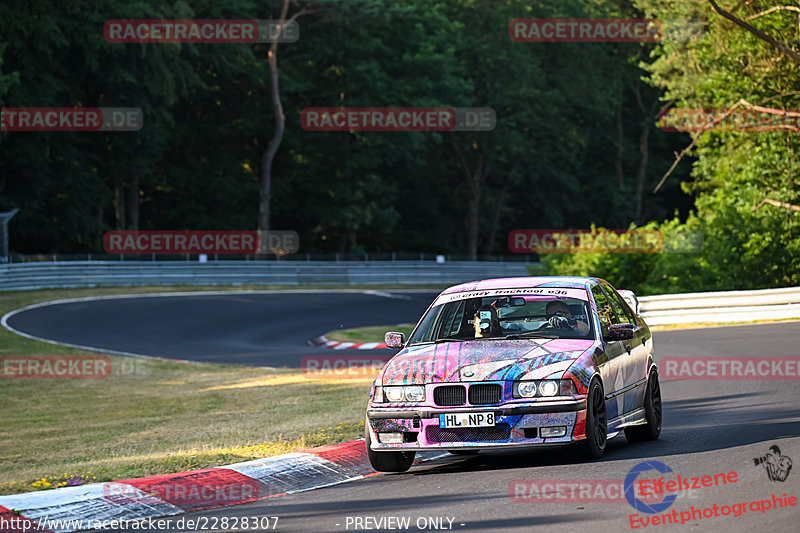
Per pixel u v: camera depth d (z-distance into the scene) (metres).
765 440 36.53
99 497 30.12
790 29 134.00
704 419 44.88
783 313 107.25
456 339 36.88
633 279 133.25
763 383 57.97
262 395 71.50
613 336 36.84
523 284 39.16
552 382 32.72
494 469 34.19
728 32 136.75
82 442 54.97
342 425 46.47
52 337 123.50
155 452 44.69
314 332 136.75
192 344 121.69
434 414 32.94
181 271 193.62
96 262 182.25
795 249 127.38
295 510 29.17
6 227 173.88
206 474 33.47
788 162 140.88
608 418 35.66
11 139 194.00
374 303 177.50
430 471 35.25
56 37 186.50
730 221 128.62
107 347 116.75
